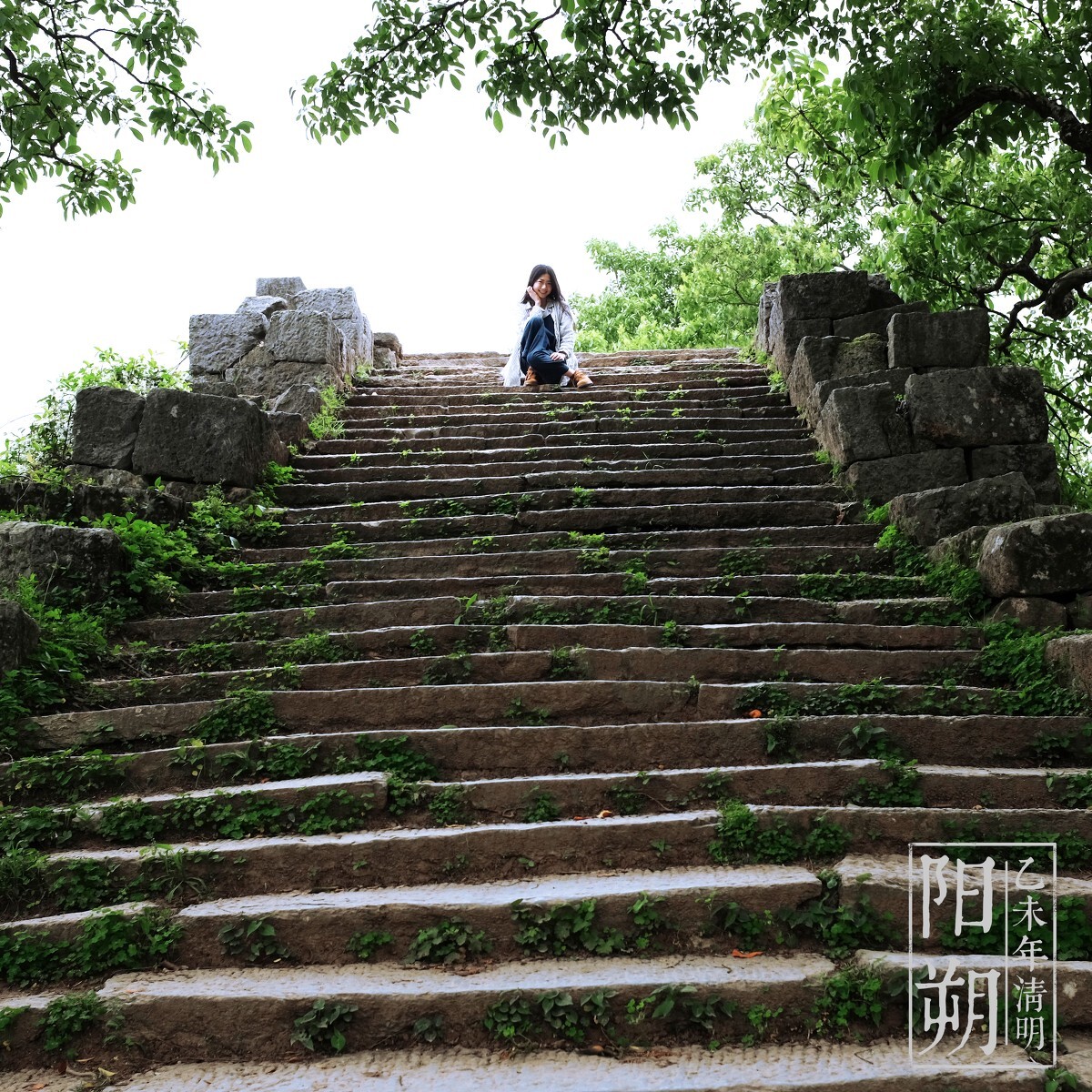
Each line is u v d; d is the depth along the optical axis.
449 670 5.41
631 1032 3.39
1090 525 5.71
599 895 3.80
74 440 7.83
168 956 3.78
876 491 7.49
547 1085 3.09
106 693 5.35
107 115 8.65
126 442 7.79
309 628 6.02
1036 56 8.76
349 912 3.79
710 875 3.98
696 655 5.42
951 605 5.93
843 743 4.74
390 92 8.71
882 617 5.95
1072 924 3.71
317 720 5.05
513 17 8.38
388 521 7.36
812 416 8.78
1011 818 4.19
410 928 3.78
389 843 4.14
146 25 8.37
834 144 11.91
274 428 8.42
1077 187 11.16
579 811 4.44
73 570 6.15
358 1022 3.41
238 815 4.38
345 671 5.41
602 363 12.48
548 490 7.73
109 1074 3.33
